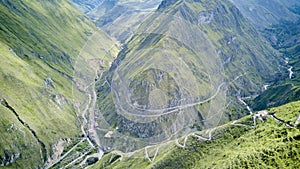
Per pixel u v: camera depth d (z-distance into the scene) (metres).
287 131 179.75
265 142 177.88
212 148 196.75
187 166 190.88
